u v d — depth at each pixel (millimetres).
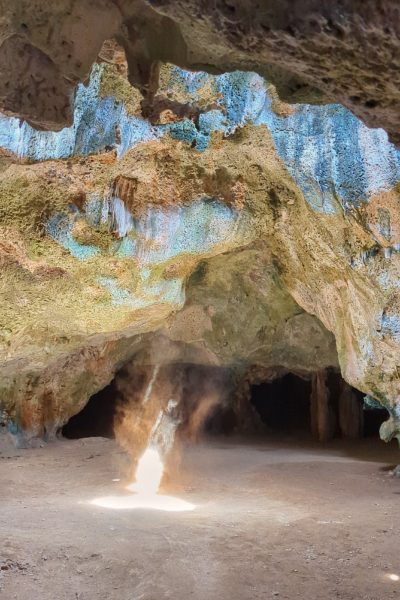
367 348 8438
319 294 9547
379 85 2727
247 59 3561
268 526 5770
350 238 7715
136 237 8461
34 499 6984
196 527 5668
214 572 4516
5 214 7688
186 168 8234
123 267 8664
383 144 6844
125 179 8195
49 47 3203
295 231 8852
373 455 11461
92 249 8242
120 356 13031
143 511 6379
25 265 8289
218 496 7336
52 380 12016
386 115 3004
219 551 4969
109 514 6188
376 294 7785
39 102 3438
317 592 4199
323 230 8086
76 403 12633
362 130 6945
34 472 8883
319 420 13766
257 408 16922
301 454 11523
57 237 7973
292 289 10469
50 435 12227
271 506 6758
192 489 7777
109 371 12930
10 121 6543
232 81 6562
